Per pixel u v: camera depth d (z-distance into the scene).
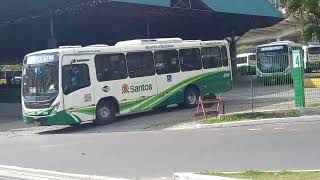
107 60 22.52
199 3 37.16
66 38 44.25
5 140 18.86
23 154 14.88
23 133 21.30
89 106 21.59
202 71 26.59
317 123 18.58
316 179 8.61
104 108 22.20
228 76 27.95
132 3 32.28
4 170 12.34
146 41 24.30
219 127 18.95
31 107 21.22
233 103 26.59
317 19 27.72
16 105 35.81
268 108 22.91
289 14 29.34
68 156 13.95
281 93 28.31
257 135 15.91
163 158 12.62
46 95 20.91
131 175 10.69
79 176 10.90
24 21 38.34
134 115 24.89
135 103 23.45
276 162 11.20
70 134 19.75
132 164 12.02
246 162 11.39
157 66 24.58
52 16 36.72
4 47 48.22
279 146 13.45
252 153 12.59
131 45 23.69
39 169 12.13
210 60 27.12
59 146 16.19
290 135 15.49
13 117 28.95
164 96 24.75
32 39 45.12
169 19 43.06
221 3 38.62
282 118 19.55
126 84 23.11
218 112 21.47
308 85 32.75
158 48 24.75
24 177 11.30
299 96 21.50
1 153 15.34
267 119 19.45
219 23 48.03
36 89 21.19
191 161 11.96
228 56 28.12
